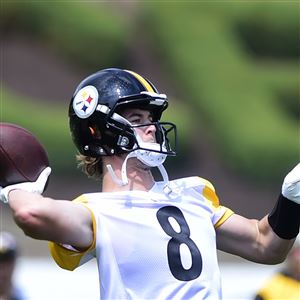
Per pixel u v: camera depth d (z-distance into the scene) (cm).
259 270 3192
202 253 1183
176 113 8125
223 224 1254
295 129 8288
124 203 1178
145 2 9331
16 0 8719
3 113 7500
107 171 1224
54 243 1165
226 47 9062
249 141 8000
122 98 1202
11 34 8788
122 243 1151
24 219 1079
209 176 7919
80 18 8806
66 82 8556
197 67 8788
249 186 7888
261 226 1262
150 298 1143
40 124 7475
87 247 1147
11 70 8531
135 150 1197
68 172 7381
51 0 8831
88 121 1216
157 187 1220
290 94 8688
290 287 2102
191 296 1155
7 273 2080
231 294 2673
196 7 9344
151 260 1152
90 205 1166
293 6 9550
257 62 9225
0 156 1153
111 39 8825
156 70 8975
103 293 1155
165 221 1180
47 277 2670
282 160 7944
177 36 9031
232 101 8450
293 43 9438
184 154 7938
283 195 1233
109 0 9456
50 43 8788
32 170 1161
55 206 1100
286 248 1257
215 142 8181
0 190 1154
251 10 9425
